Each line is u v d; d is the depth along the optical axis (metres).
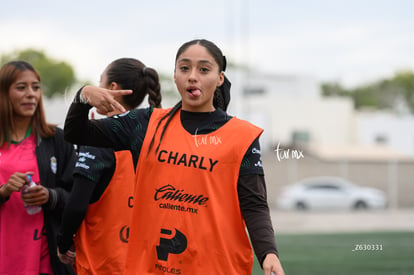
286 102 47.44
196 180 3.09
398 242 12.62
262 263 2.93
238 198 3.10
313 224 20.03
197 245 3.05
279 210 29.00
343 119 47.97
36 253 4.11
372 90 63.25
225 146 3.10
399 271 8.63
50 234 4.14
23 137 4.30
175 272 3.07
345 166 33.91
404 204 31.77
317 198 28.78
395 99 62.38
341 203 28.75
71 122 3.12
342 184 30.09
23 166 4.20
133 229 3.18
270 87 54.28
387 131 48.09
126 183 3.95
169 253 3.08
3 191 4.01
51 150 4.30
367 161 33.88
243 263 3.12
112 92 3.08
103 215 3.94
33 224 4.12
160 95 4.27
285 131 47.41
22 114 4.24
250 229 3.03
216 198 3.08
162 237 3.10
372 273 8.45
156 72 4.25
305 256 10.35
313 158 35.03
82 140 3.19
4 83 4.23
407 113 61.78
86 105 3.08
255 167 3.10
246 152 3.10
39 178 4.21
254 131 3.14
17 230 4.10
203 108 3.19
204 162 3.09
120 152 3.92
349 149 40.38
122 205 3.94
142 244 3.15
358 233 15.10
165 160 3.14
